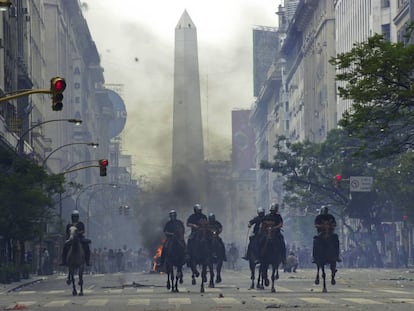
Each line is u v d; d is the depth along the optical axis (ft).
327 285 155.94
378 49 178.19
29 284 200.44
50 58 591.78
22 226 232.73
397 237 386.32
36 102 481.05
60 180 258.78
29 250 307.99
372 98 176.55
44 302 115.65
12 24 377.71
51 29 590.55
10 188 230.68
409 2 391.04
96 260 347.36
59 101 120.78
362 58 177.88
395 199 309.22
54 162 578.66
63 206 492.95
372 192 331.36
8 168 252.62
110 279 216.74
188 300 114.21
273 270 134.82
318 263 135.33
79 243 134.51
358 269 303.27
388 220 340.18
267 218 136.56
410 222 333.21
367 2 448.65
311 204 365.61
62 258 135.13
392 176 307.37
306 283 168.25
